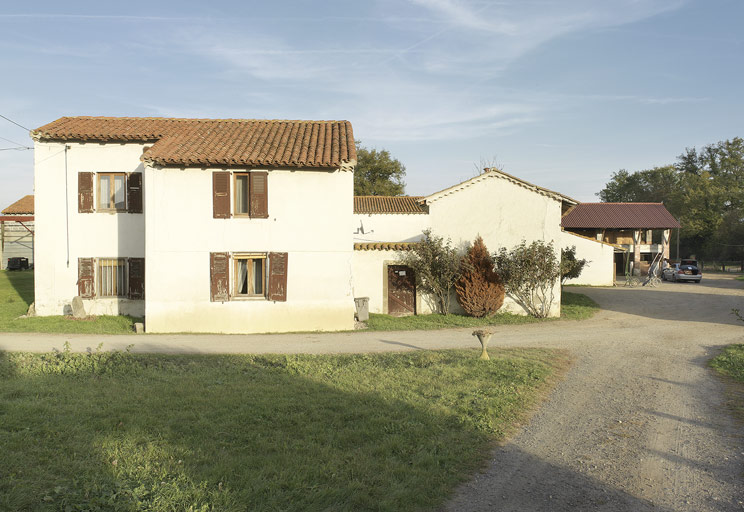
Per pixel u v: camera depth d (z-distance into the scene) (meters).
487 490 5.50
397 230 32.62
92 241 18.58
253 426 7.03
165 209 16.20
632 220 45.22
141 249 18.62
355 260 20.09
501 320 18.81
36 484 5.07
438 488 5.43
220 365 11.13
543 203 20.09
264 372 10.40
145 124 19.41
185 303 16.31
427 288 20.20
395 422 7.23
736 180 66.12
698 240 63.97
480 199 20.30
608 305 23.89
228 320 16.47
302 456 6.02
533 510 5.08
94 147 18.45
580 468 6.10
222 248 16.47
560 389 9.59
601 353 13.05
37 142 18.33
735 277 45.47
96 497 4.86
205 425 7.00
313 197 16.78
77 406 7.71
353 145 17.75
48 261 18.47
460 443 6.69
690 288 33.19
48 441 6.26
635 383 10.08
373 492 5.25
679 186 70.69
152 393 8.55
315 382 9.48
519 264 19.59
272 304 16.66
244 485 5.28
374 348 13.66
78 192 18.47
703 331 16.81
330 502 5.03
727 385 9.98
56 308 18.55
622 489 5.57
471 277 19.34
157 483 5.23
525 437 7.10
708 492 5.51
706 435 7.24
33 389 8.54
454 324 18.03
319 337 15.50
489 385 9.41
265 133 18.62
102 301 18.61
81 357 11.26
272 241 16.66
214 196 16.34
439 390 9.00
